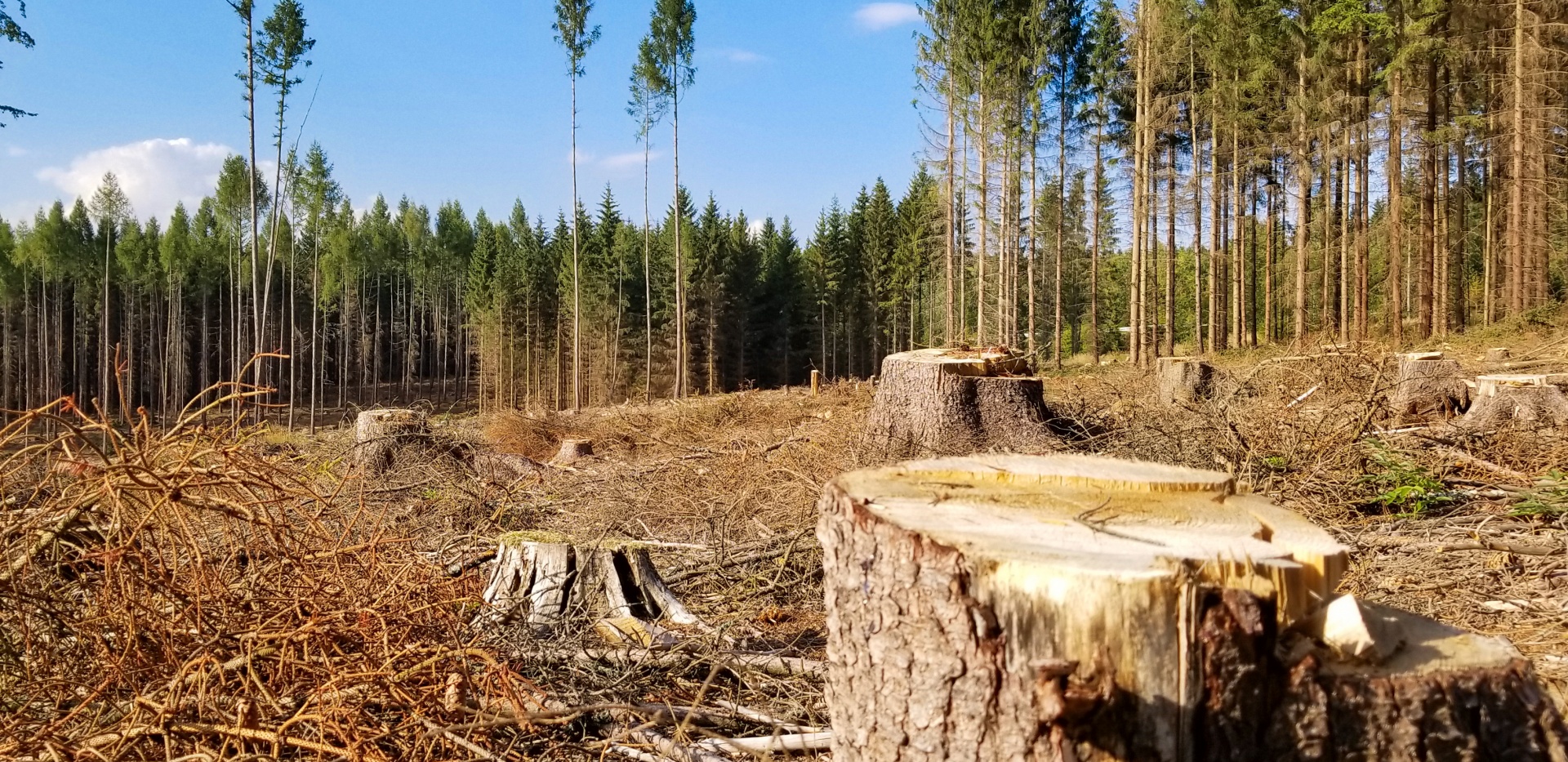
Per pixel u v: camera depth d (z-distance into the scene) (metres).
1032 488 1.98
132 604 2.57
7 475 2.79
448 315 63.12
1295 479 5.25
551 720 2.60
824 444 7.58
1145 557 1.48
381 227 61.00
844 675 1.88
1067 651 1.45
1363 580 3.73
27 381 48.03
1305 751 1.40
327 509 3.38
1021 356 7.52
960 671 1.58
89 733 2.43
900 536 1.68
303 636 2.58
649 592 4.11
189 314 52.50
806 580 4.67
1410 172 23.31
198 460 2.88
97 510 2.89
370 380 62.12
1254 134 24.05
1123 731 1.42
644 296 47.50
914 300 47.31
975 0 24.30
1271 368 9.61
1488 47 19.80
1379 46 20.66
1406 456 5.64
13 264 49.91
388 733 2.45
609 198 52.50
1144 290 24.75
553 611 3.91
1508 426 6.25
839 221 52.03
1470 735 1.43
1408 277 26.59
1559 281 22.92
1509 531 4.39
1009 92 24.72
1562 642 3.00
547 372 50.66
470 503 6.59
